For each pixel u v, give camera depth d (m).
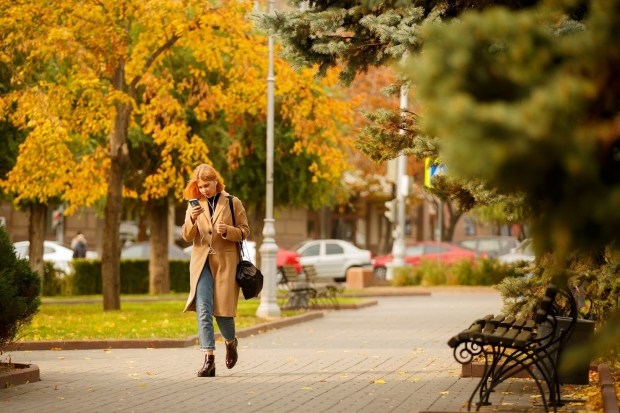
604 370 16.05
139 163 49.91
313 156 51.97
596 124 7.05
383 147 18.78
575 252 7.56
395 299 51.75
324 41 17.09
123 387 17.14
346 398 15.76
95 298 49.78
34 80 38.22
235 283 18.92
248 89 38.06
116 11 34.56
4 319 16.83
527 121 6.75
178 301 47.66
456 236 112.06
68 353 23.64
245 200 53.38
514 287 18.72
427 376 18.73
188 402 15.33
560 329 16.44
